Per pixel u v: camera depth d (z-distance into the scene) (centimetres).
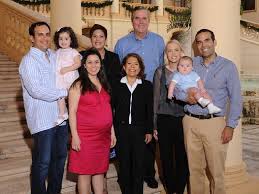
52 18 746
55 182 439
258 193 512
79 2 750
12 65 836
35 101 405
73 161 418
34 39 408
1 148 534
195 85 414
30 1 1577
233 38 520
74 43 441
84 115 409
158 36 513
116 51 515
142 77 457
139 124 450
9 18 877
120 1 2172
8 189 457
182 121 449
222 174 427
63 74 421
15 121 615
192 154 432
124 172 452
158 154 568
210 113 407
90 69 407
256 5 2312
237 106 414
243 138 1041
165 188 514
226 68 414
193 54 527
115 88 451
